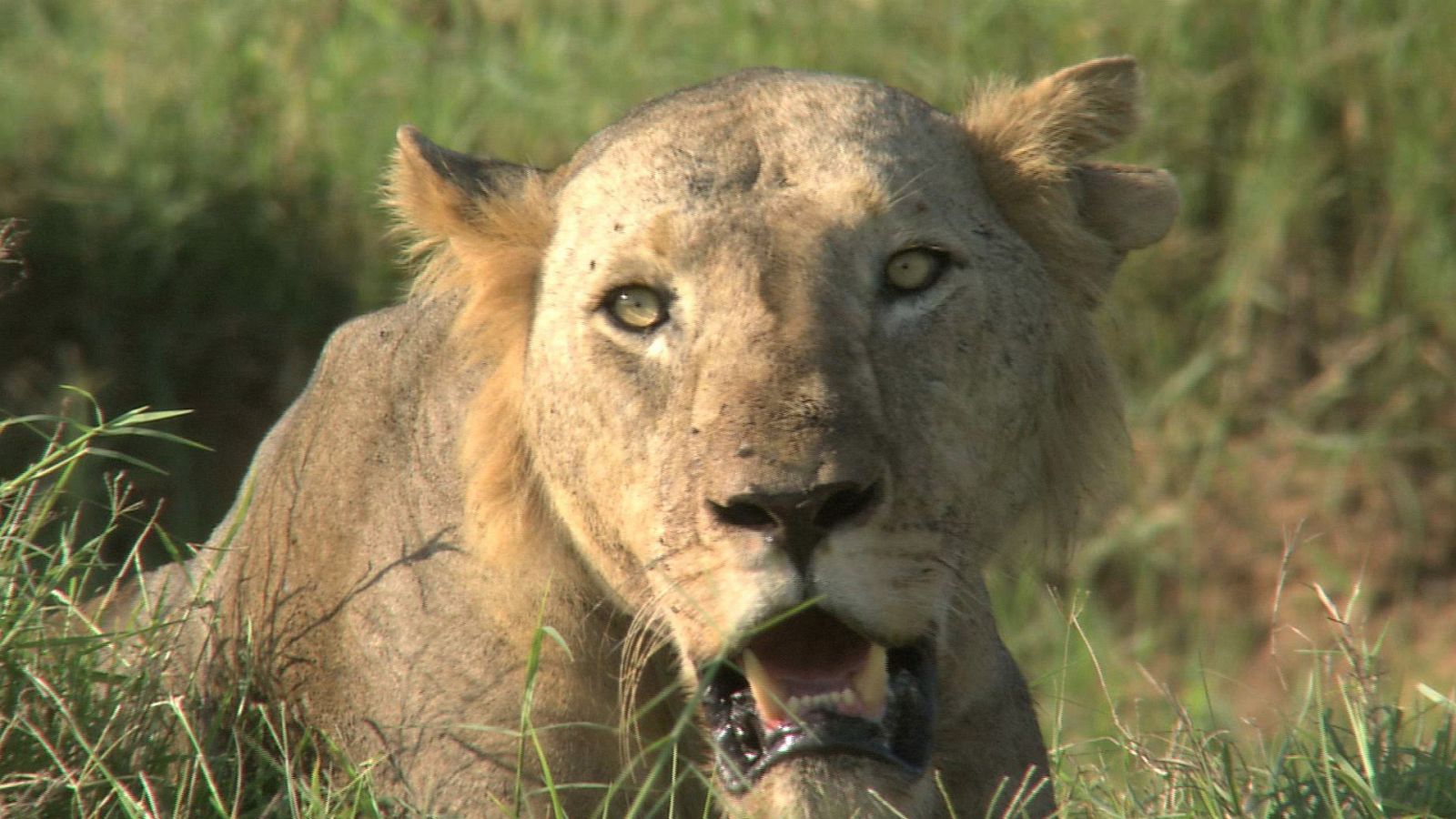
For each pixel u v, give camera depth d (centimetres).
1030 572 644
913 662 499
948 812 566
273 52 1492
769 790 478
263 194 1392
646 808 562
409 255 630
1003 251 532
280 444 678
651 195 514
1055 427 562
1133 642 1275
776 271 493
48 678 591
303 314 1371
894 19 1425
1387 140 1395
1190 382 1351
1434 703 690
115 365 1335
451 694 561
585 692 555
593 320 519
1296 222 1386
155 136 1412
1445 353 1373
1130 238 584
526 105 1428
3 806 541
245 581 644
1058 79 572
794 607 467
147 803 572
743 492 461
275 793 598
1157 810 627
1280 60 1398
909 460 490
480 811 555
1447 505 1337
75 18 1548
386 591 578
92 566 636
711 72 1420
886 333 500
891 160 516
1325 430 1365
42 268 1349
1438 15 1395
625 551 525
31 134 1403
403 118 1430
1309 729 689
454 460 573
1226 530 1325
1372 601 1291
